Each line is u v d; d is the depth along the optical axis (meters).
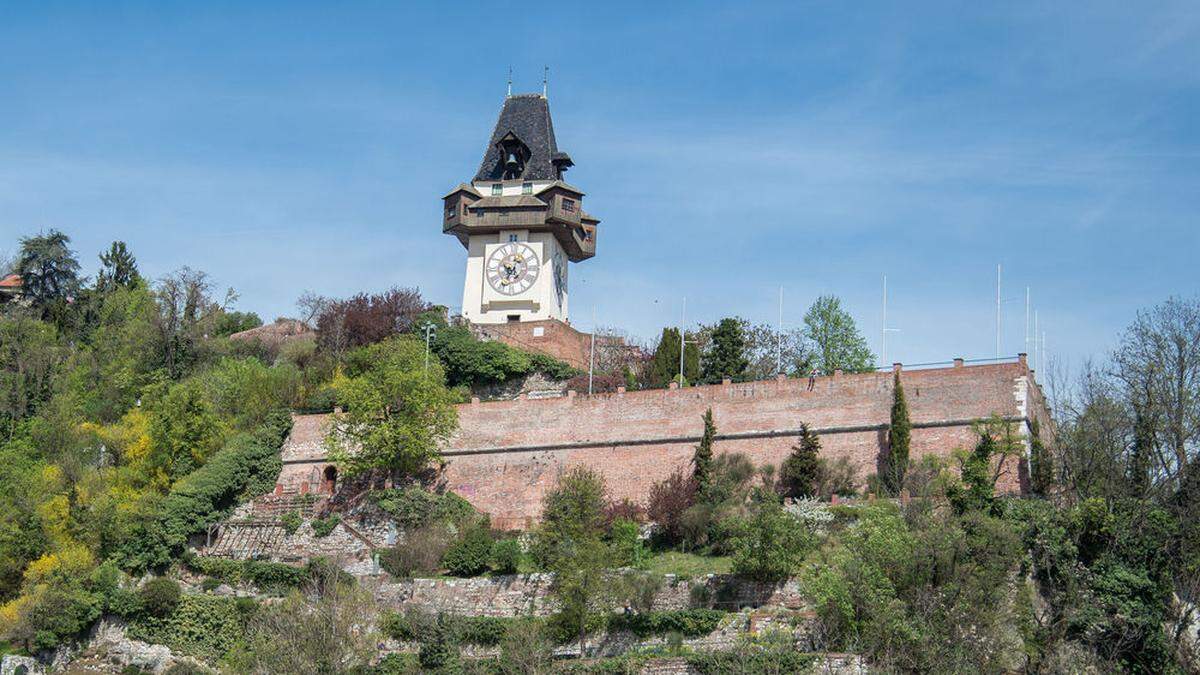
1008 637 62.31
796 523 69.50
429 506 84.19
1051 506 68.75
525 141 116.56
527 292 112.25
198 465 92.19
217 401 98.56
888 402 80.19
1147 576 66.06
